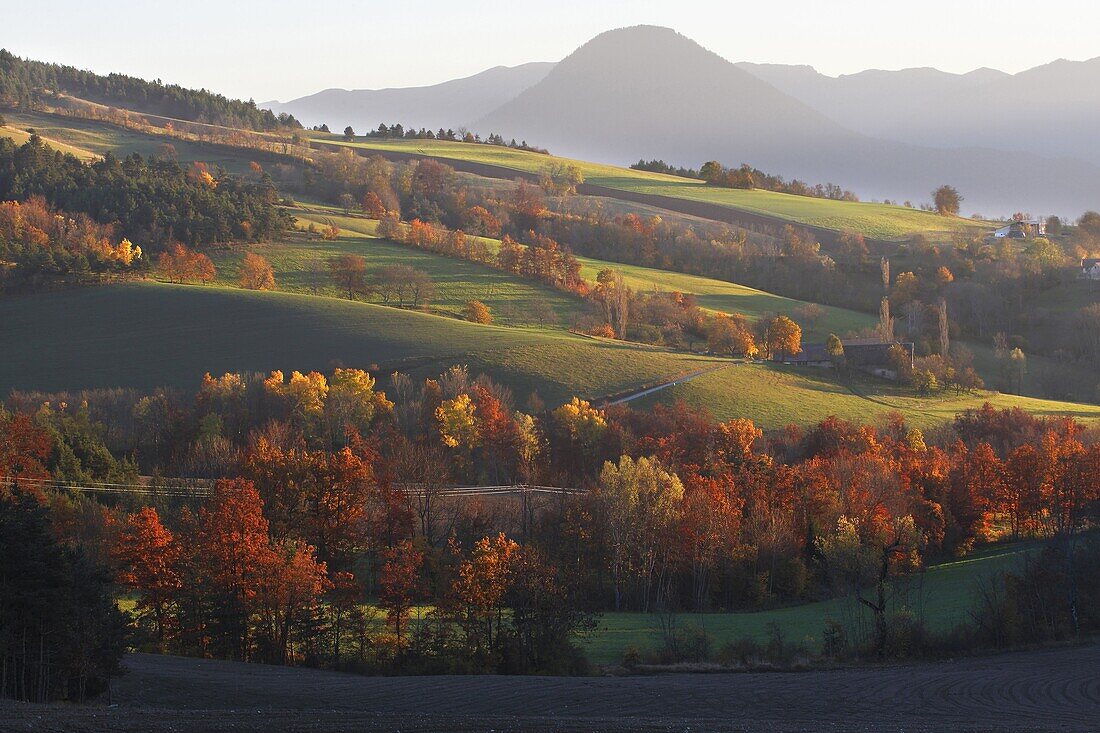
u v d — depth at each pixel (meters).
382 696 50.06
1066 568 76.12
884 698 51.91
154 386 145.00
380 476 97.00
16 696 43.78
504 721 40.53
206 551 69.62
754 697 51.81
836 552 85.31
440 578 77.00
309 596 68.94
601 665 67.06
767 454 122.31
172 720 36.34
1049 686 55.34
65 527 84.44
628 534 91.50
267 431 121.75
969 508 112.50
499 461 128.25
